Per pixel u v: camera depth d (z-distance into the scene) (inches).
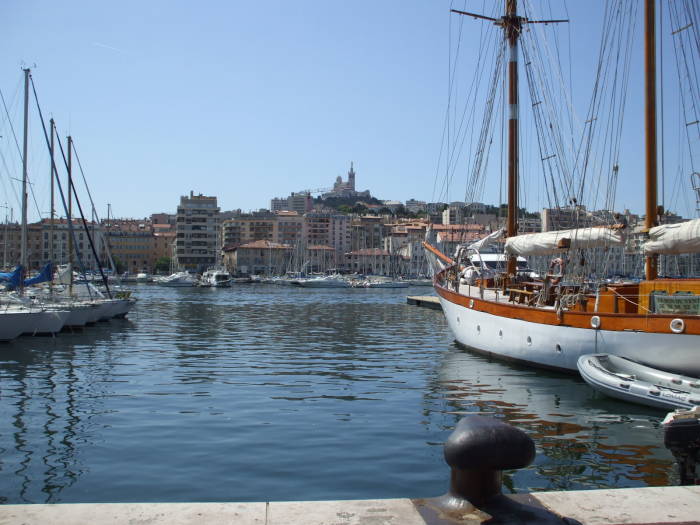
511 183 1238.3
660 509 212.5
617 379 674.2
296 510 207.6
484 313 1026.1
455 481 216.2
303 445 546.0
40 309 1498.5
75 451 530.6
